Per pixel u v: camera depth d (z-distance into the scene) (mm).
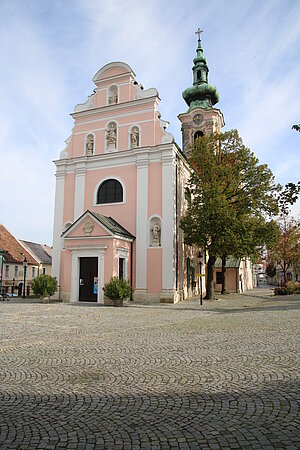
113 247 23641
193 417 4730
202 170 27344
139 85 28500
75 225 24812
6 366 7410
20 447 4004
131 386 6039
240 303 23594
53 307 20312
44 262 53062
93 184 28656
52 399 5477
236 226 24453
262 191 26359
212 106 44781
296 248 39719
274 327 11773
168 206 25500
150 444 4035
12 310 18641
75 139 30266
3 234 47750
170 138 26516
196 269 33094
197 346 9109
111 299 21125
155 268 25250
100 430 4402
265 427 4398
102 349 8977
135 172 27344
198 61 44781
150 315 16391
